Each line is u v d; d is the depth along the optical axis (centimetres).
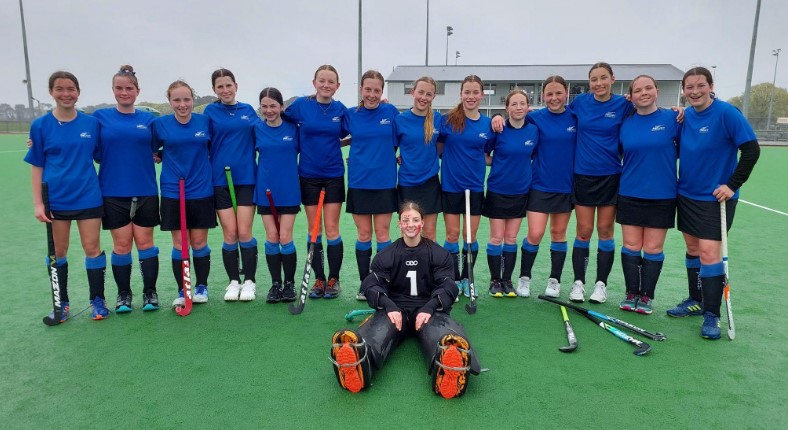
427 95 428
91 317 418
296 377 316
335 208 462
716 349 356
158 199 435
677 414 276
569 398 292
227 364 334
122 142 405
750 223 778
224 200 447
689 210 389
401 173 455
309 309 438
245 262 466
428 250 360
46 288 489
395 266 361
